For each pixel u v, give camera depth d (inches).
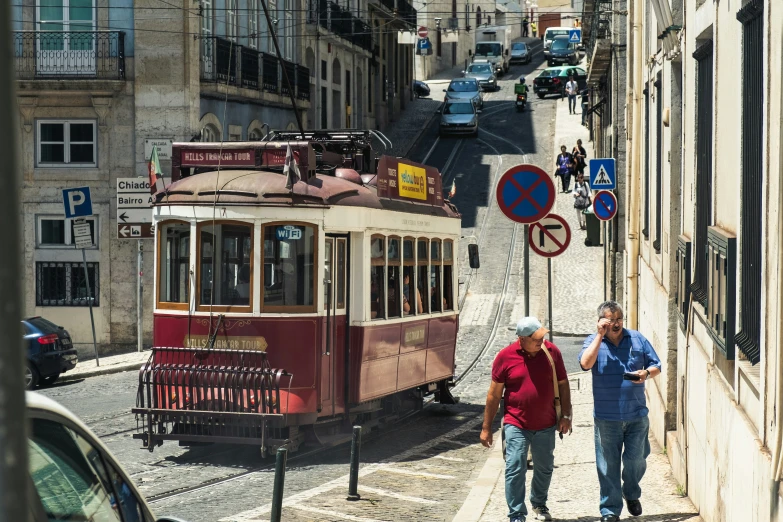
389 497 977.5
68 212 2025.1
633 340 816.3
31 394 280.7
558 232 1165.1
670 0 1125.7
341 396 1196.5
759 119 569.6
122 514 301.4
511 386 820.0
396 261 1316.4
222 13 2876.5
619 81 2541.8
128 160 2490.2
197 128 2546.8
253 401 1104.8
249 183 1154.0
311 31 3929.6
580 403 1581.0
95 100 2479.1
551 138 5393.7
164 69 2488.9
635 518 822.5
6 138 167.8
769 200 521.3
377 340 1249.4
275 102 3154.5
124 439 1279.5
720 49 743.7
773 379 510.6
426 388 1486.2
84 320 2486.5
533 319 815.1
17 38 2492.6
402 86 6323.8
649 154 1445.6
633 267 1628.9
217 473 1085.8
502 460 1155.9
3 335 164.6
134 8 2493.8
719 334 694.5
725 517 686.5
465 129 5442.9
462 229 3740.2
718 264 703.1
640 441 817.5
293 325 1135.0
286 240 1144.2
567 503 904.3
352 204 1191.6
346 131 1385.3
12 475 162.7
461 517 864.9
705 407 802.2
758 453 540.1
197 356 1135.6
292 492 994.7
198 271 1155.9
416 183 1411.2
